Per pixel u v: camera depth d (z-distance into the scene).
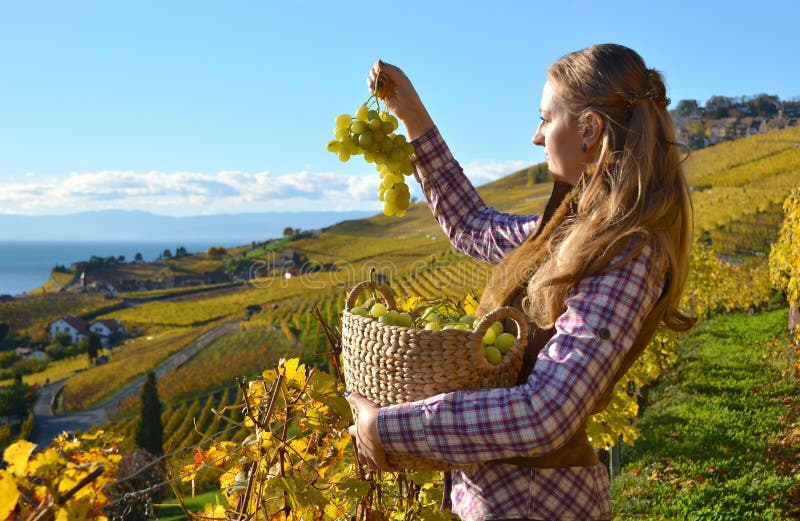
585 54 1.29
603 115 1.24
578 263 1.16
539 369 1.10
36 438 53.38
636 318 1.13
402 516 1.78
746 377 11.43
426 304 2.05
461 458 1.11
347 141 1.78
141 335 93.50
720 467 7.04
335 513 1.72
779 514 5.41
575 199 1.34
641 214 1.17
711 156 87.75
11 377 84.69
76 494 1.11
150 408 38.19
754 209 56.12
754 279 21.45
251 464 1.60
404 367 1.20
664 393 11.83
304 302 68.06
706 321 20.36
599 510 1.31
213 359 58.19
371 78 1.96
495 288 1.45
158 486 1.28
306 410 1.66
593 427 3.68
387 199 1.87
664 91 1.26
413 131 1.97
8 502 1.01
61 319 103.25
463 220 1.95
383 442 1.16
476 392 1.12
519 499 1.27
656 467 7.45
